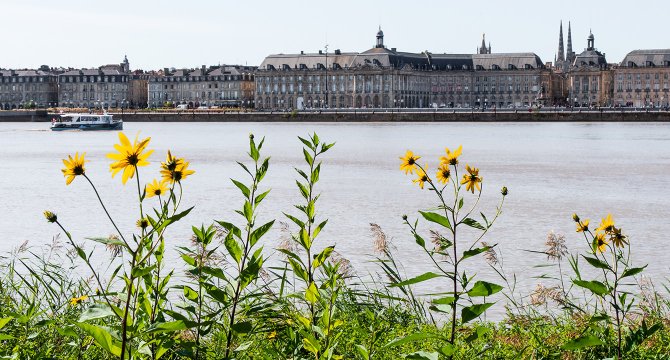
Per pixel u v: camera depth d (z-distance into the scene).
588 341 10.66
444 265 35.38
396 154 124.88
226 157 120.56
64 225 50.34
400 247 40.72
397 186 76.69
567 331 16.08
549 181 83.19
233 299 10.45
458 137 174.50
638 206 62.28
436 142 156.62
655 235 47.22
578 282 11.17
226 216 54.97
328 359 10.00
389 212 57.53
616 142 152.38
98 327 8.78
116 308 9.14
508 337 15.46
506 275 32.06
